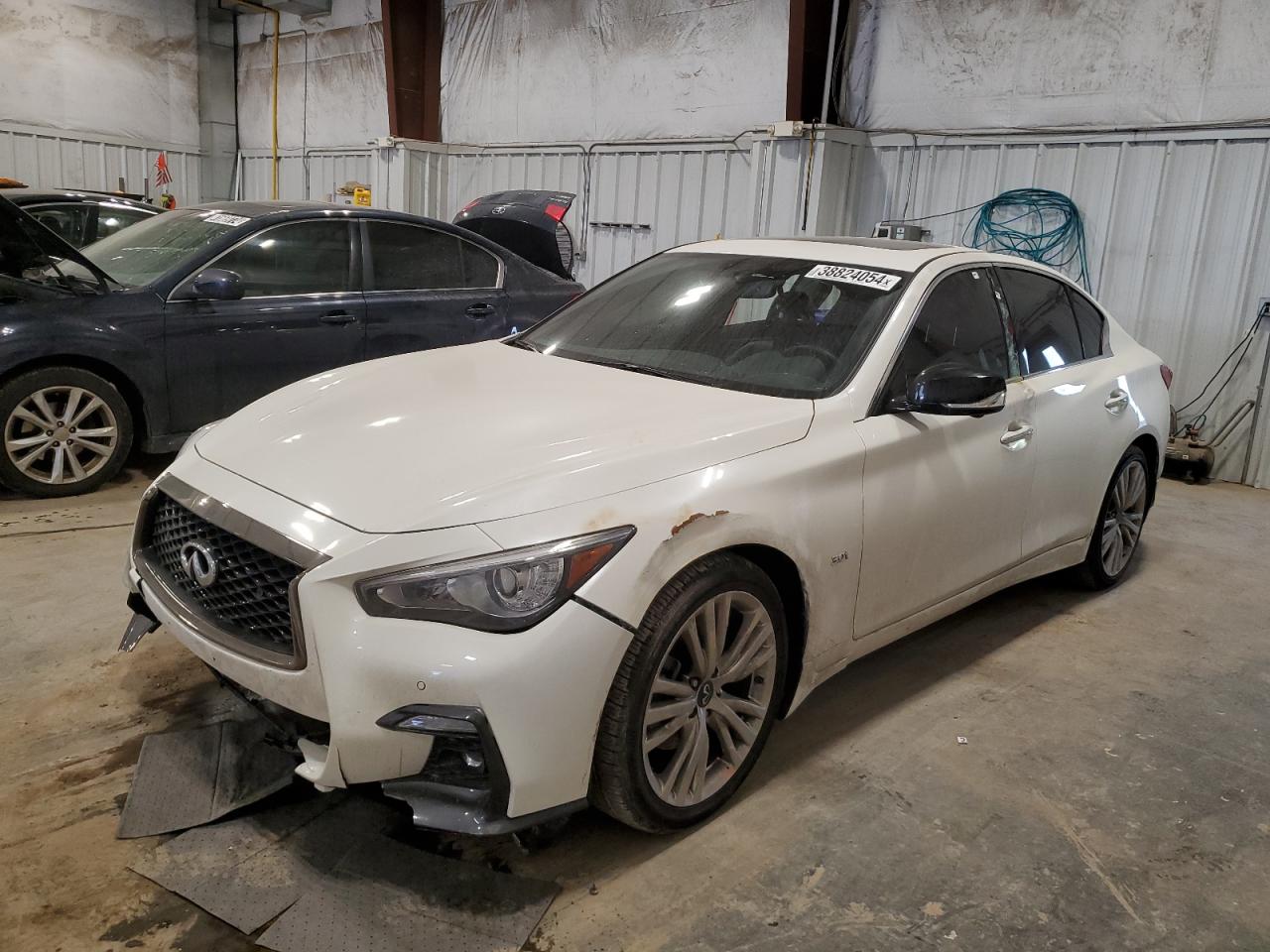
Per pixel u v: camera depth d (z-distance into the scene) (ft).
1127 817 8.55
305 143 47.01
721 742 8.06
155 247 16.78
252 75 49.08
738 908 7.04
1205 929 7.18
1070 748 9.68
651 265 12.13
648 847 7.67
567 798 6.79
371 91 42.80
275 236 16.61
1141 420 13.21
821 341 9.66
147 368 15.30
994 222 25.16
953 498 9.78
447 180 40.32
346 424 8.21
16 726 8.78
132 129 46.55
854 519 8.63
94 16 44.14
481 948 6.43
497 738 6.35
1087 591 14.07
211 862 7.11
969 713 10.27
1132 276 23.06
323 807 7.82
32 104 42.91
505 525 6.66
